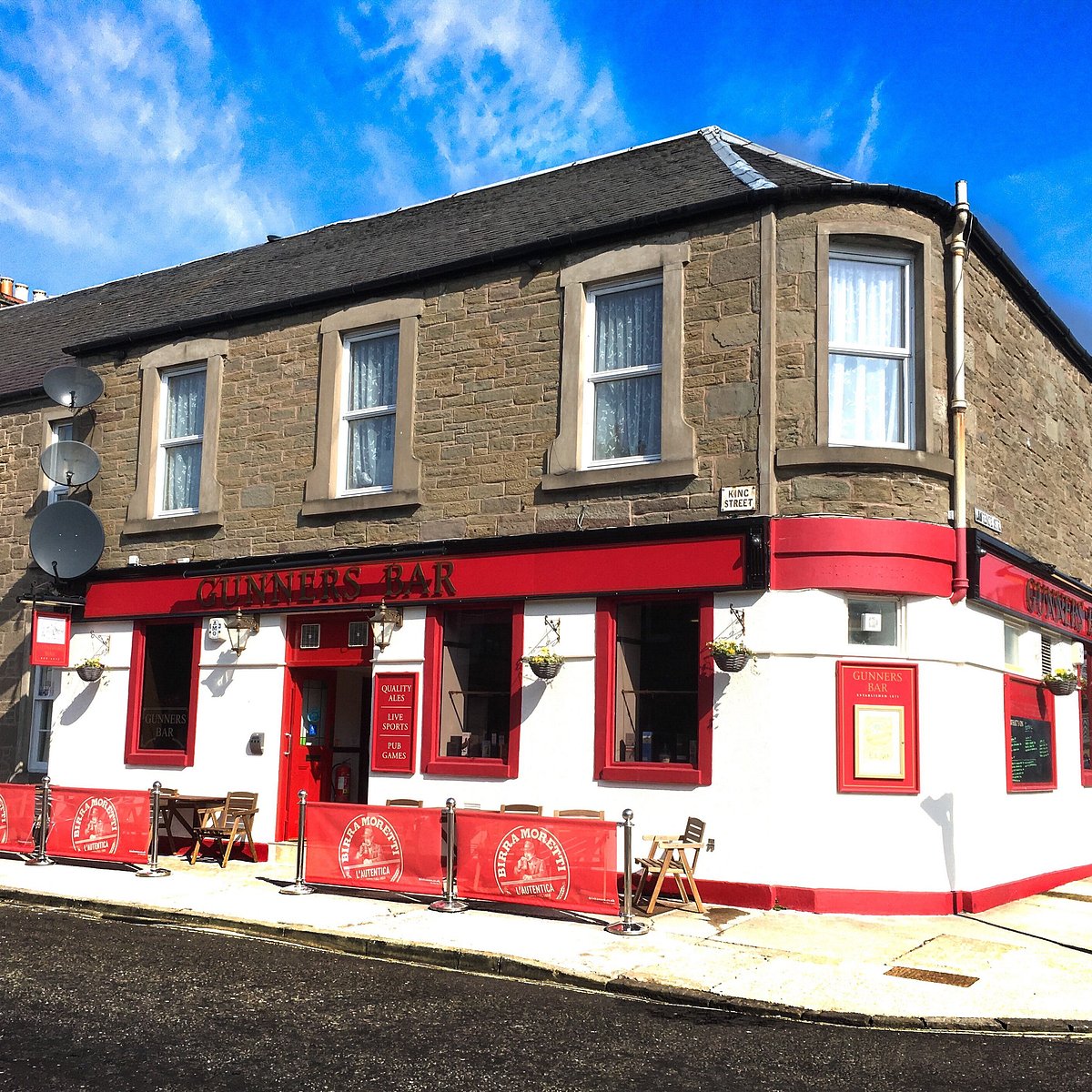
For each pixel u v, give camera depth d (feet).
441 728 42.11
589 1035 22.65
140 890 36.94
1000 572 40.32
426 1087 19.06
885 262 38.91
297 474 47.32
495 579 41.14
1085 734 50.37
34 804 43.16
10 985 24.85
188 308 55.47
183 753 47.57
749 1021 24.23
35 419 57.47
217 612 47.70
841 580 36.01
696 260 39.37
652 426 40.01
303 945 30.42
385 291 46.21
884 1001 25.39
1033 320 47.73
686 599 38.04
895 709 36.09
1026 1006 25.18
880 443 38.22
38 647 50.21
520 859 33.63
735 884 35.50
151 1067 19.52
